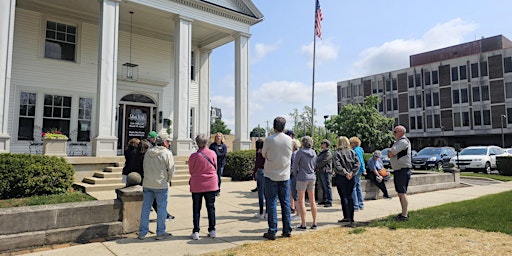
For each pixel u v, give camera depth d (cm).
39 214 531
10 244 498
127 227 605
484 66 4100
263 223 682
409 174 694
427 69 4606
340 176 693
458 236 564
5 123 1074
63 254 489
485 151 2181
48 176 838
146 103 1766
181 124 1474
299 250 499
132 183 628
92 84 1580
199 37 1938
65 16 1510
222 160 1039
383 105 5066
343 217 718
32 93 1423
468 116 4175
